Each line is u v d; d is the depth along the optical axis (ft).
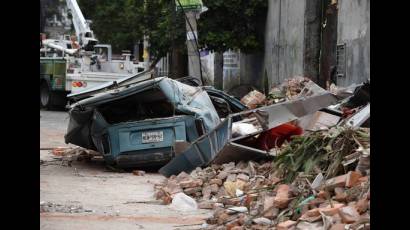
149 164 46.03
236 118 48.60
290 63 84.07
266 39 98.07
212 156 39.68
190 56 70.85
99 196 36.70
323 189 27.63
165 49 103.35
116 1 158.92
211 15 96.94
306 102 40.81
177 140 45.70
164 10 99.09
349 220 23.77
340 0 66.59
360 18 59.41
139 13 108.17
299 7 79.97
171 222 29.76
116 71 102.94
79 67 100.22
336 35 72.64
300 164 32.24
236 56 117.91
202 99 48.34
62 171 45.93
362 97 43.91
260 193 31.81
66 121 83.87
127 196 36.73
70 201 34.86
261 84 100.27
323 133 32.60
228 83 122.11
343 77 64.69
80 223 29.40
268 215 27.76
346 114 41.70
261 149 40.65
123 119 48.57
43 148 57.72
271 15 94.84
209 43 97.09
